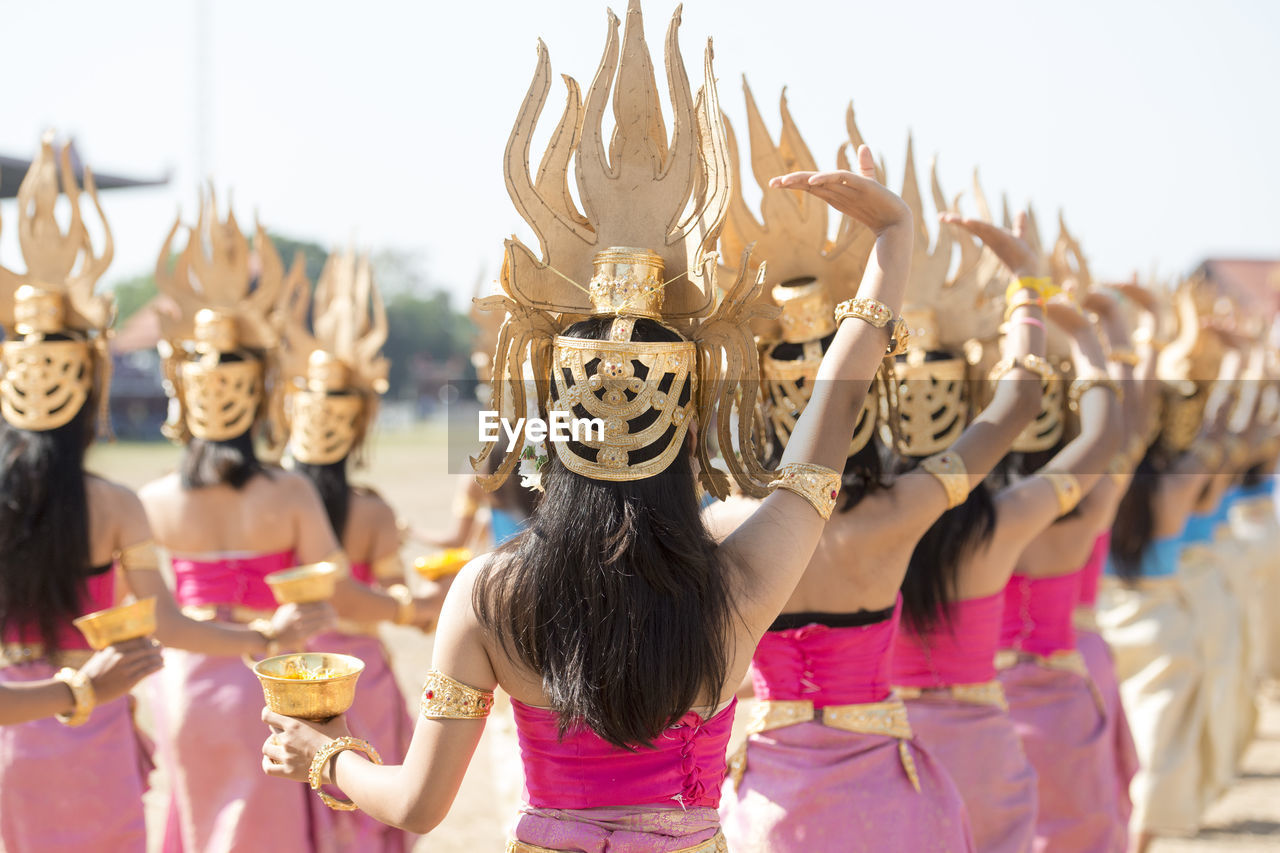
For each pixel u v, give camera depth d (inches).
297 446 276.1
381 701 254.8
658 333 112.3
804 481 115.7
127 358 1991.9
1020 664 217.0
